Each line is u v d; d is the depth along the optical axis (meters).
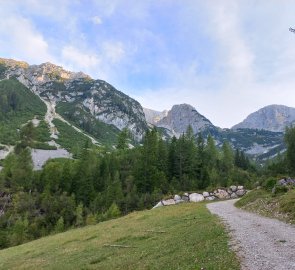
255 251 21.17
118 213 99.44
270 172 156.12
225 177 144.25
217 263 18.97
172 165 138.50
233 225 32.34
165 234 34.19
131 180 135.75
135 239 35.00
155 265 21.81
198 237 27.92
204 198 75.56
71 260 30.88
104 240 37.75
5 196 139.12
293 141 153.38
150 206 109.44
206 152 169.00
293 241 23.56
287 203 38.41
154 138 143.50
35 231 101.31
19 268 32.84
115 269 23.92
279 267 17.64
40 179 154.62
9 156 183.62
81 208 113.94
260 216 39.16
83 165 149.38
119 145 186.88
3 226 110.81
